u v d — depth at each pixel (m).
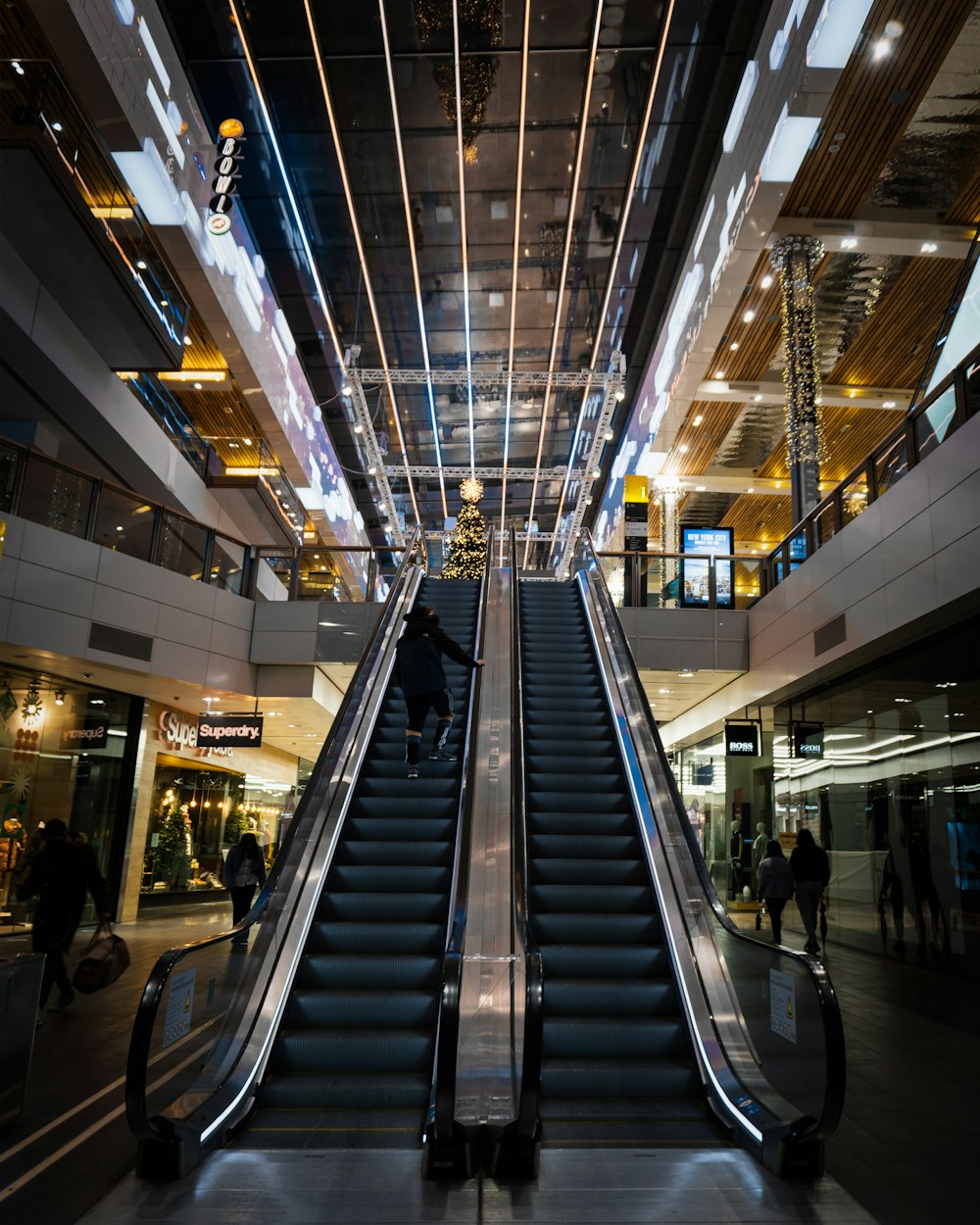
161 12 12.34
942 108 11.14
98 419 12.62
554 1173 3.53
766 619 13.13
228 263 15.32
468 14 12.41
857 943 10.77
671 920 5.43
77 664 11.48
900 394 17.00
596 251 17.20
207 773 18.06
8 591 10.26
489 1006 4.79
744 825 16.38
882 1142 4.13
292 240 17.17
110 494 11.68
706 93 13.64
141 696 13.95
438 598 12.68
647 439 19.89
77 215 9.96
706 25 12.50
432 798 7.05
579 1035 4.70
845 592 10.07
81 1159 3.73
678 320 16.94
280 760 23.86
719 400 17.28
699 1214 3.19
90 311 11.73
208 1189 3.37
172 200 12.46
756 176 12.05
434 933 5.42
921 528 8.26
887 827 10.03
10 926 11.25
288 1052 4.55
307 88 13.84
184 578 12.71
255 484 17.42
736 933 4.58
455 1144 3.50
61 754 12.41
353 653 13.64
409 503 29.05
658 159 14.89
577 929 5.54
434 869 6.02
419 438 24.56
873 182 12.46
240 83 13.80
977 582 7.28
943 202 12.88
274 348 18.56
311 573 14.29
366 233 16.89
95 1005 7.00
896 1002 7.48
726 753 13.41
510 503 28.92
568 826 6.73
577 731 8.33
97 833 13.07
